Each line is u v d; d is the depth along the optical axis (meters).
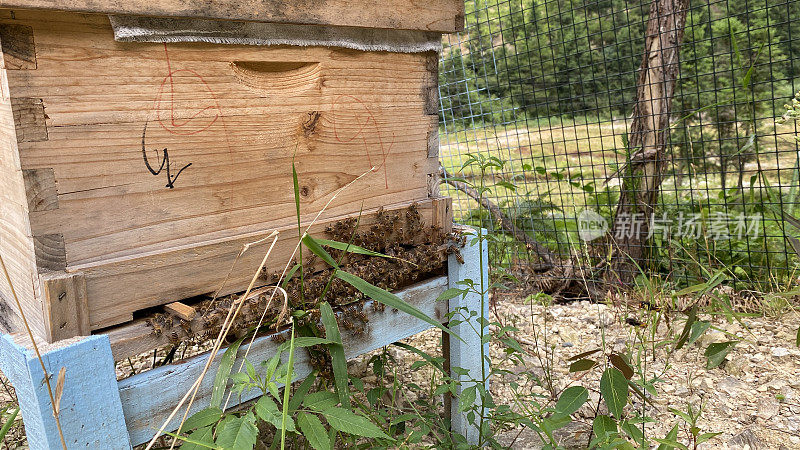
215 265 1.37
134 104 1.20
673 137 5.41
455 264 1.91
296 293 1.46
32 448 1.17
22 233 1.18
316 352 1.56
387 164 1.73
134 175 1.23
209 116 1.32
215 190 1.36
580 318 3.33
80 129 1.14
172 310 1.28
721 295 2.97
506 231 4.29
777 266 3.53
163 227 1.29
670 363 2.68
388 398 2.33
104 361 1.17
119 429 1.21
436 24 1.72
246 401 1.45
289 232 1.50
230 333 1.40
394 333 1.77
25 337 1.17
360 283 1.41
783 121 2.47
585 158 7.08
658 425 2.16
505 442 2.07
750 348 2.75
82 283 1.16
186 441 1.15
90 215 1.18
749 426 2.12
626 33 7.85
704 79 5.79
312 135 1.52
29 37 1.06
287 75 1.44
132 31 1.15
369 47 1.57
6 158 1.17
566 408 1.66
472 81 8.79
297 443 1.70
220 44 1.30
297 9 1.36
